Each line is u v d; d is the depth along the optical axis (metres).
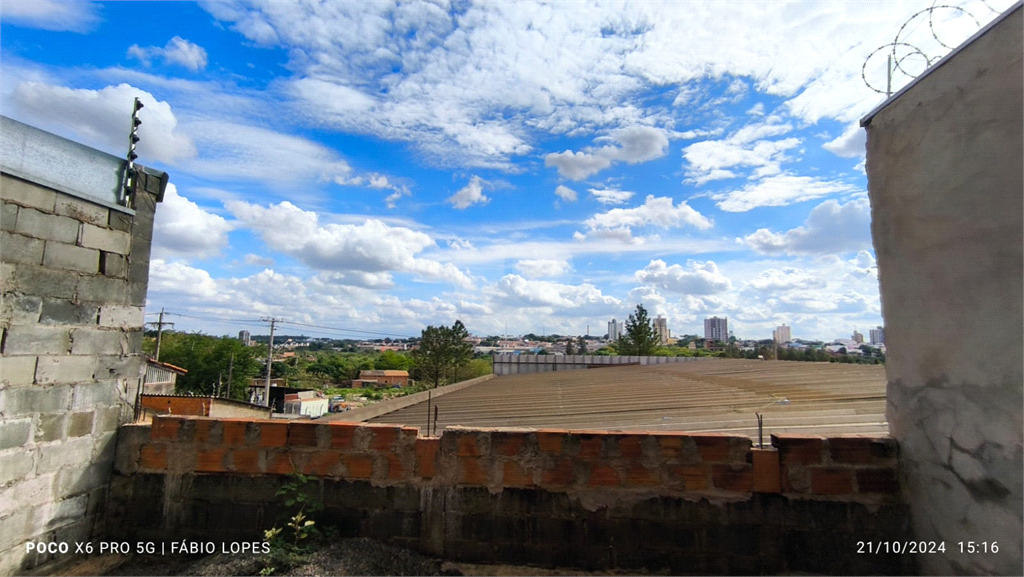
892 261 2.76
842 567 2.60
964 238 2.29
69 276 3.01
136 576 2.82
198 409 17.27
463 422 5.04
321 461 3.01
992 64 2.16
